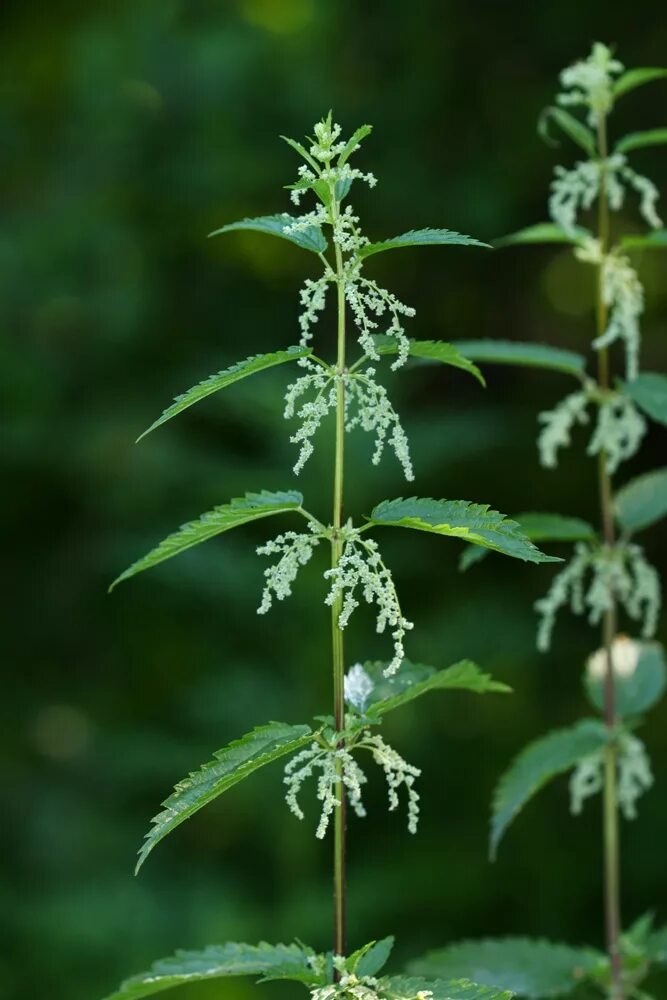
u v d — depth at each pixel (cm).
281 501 265
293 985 750
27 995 760
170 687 958
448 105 1005
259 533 807
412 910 844
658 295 1050
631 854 917
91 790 905
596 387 444
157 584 897
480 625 908
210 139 991
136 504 913
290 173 995
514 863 895
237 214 1020
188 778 249
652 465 1034
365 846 872
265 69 986
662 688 445
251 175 991
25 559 1002
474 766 921
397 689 300
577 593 444
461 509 259
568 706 958
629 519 444
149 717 938
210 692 805
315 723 759
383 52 1019
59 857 855
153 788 893
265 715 780
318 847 839
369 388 265
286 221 269
